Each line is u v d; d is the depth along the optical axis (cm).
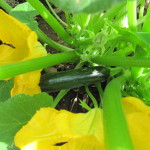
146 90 30
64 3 17
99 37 27
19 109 26
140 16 38
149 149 22
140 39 26
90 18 30
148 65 28
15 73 25
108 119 21
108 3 17
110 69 33
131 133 22
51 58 28
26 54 30
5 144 26
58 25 31
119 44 33
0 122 26
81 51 31
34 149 22
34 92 29
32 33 26
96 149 23
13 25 27
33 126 22
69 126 22
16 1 43
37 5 29
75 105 37
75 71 31
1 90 31
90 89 37
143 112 23
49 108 23
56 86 31
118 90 25
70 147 24
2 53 30
